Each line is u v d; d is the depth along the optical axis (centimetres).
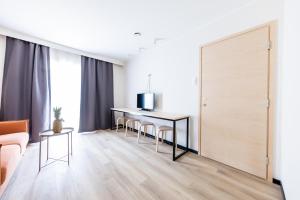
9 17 231
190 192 166
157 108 360
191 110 281
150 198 155
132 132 422
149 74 383
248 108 202
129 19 239
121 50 388
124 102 496
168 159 249
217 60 237
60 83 362
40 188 168
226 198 156
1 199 150
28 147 290
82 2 196
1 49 279
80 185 176
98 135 388
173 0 193
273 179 182
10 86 280
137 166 224
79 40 322
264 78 187
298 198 112
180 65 301
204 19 238
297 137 117
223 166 225
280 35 174
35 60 307
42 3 197
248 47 201
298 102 117
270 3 182
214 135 244
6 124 236
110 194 161
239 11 210
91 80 411
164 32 285
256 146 195
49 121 331
